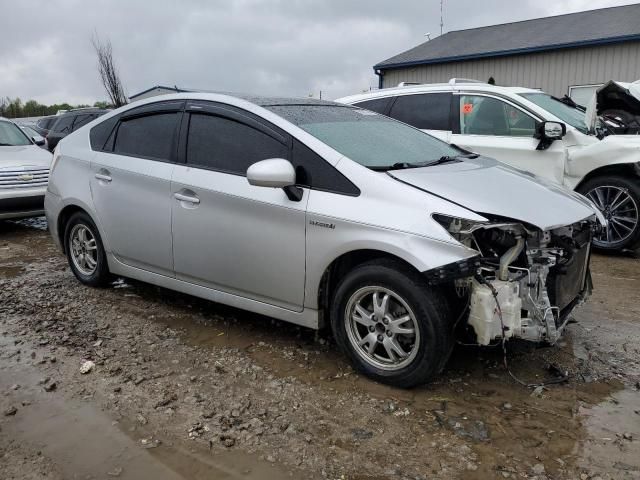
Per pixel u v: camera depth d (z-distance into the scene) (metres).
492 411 3.16
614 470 2.65
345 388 3.40
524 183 3.78
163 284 4.52
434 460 2.74
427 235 3.09
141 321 4.45
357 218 3.31
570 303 3.74
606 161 6.25
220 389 3.40
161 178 4.29
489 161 4.41
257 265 3.80
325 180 3.51
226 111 4.08
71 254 5.32
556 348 3.94
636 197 6.20
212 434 2.95
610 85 6.93
